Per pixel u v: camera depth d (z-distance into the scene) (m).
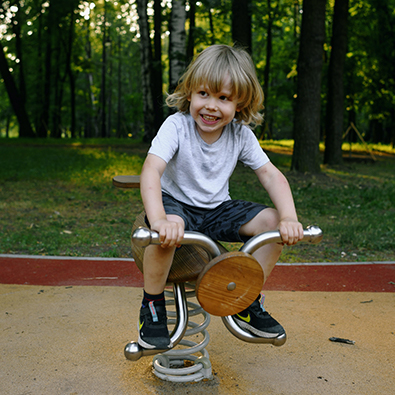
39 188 9.02
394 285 3.77
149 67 19.88
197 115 1.83
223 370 2.23
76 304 3.15
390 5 20.66
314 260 4.68
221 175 2.00
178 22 13.45
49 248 4.84
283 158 16.30
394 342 2.58
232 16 12.41
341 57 14.34
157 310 1.82
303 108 11.75
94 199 8.08
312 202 8.04
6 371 2.18
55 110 31.00
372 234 5.65
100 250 4.93
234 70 1.75
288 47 27.09
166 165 1.97
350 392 2.03
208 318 2.21
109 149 18.52
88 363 2.27
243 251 1.66
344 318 2.96
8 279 3.79
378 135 31.48
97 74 40.59
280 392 2.02
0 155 14.93
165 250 1.70
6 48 30.98
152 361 2.17
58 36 27.75
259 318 1.91
